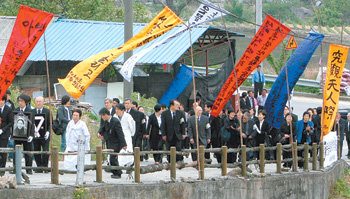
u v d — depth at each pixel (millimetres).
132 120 35594
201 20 35250
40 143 34812
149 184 30734
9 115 33125
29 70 59781
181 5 98125
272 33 35875
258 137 40844
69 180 31766
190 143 43375
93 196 28391
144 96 56125
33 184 28609
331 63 41250
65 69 60469
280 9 124812
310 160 42500
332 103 41688
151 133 39062
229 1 131750
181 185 32062
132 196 30031
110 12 83438
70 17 79750
